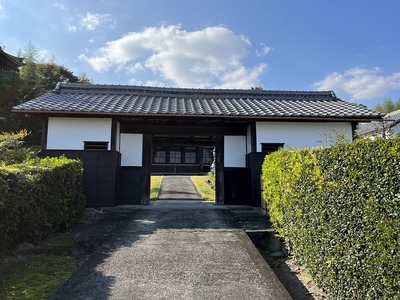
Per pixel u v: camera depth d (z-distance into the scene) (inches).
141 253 149.4
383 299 81.4
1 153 202.2
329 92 382.0
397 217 76.0
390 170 78.7
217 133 313.3
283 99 361.4
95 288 110.8
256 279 120.9
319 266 123.3
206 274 125.0
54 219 190.1
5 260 150.6
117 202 285.7
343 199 102.5
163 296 105.3
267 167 217.8
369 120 288.4
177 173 737.6
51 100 291.1
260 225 217.5
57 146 274.2
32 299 106.2
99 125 279.4
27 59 623.5
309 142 295.0
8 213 139.0
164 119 291.1
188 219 227.3
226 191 307.0
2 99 511.5
